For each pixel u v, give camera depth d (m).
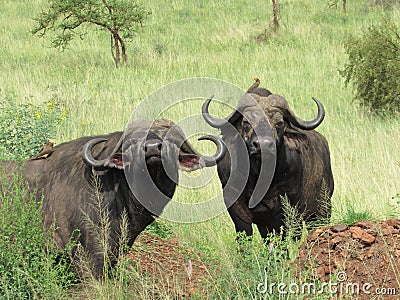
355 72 28.56
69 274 10.38
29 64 39.00
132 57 40.69
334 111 27.73
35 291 9.87
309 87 31.91
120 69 36.81
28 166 11.48
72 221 10.79
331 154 19.80
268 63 37.69
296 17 50.47
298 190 12.88
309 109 27.98
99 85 30.80
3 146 16.64
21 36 48.44
